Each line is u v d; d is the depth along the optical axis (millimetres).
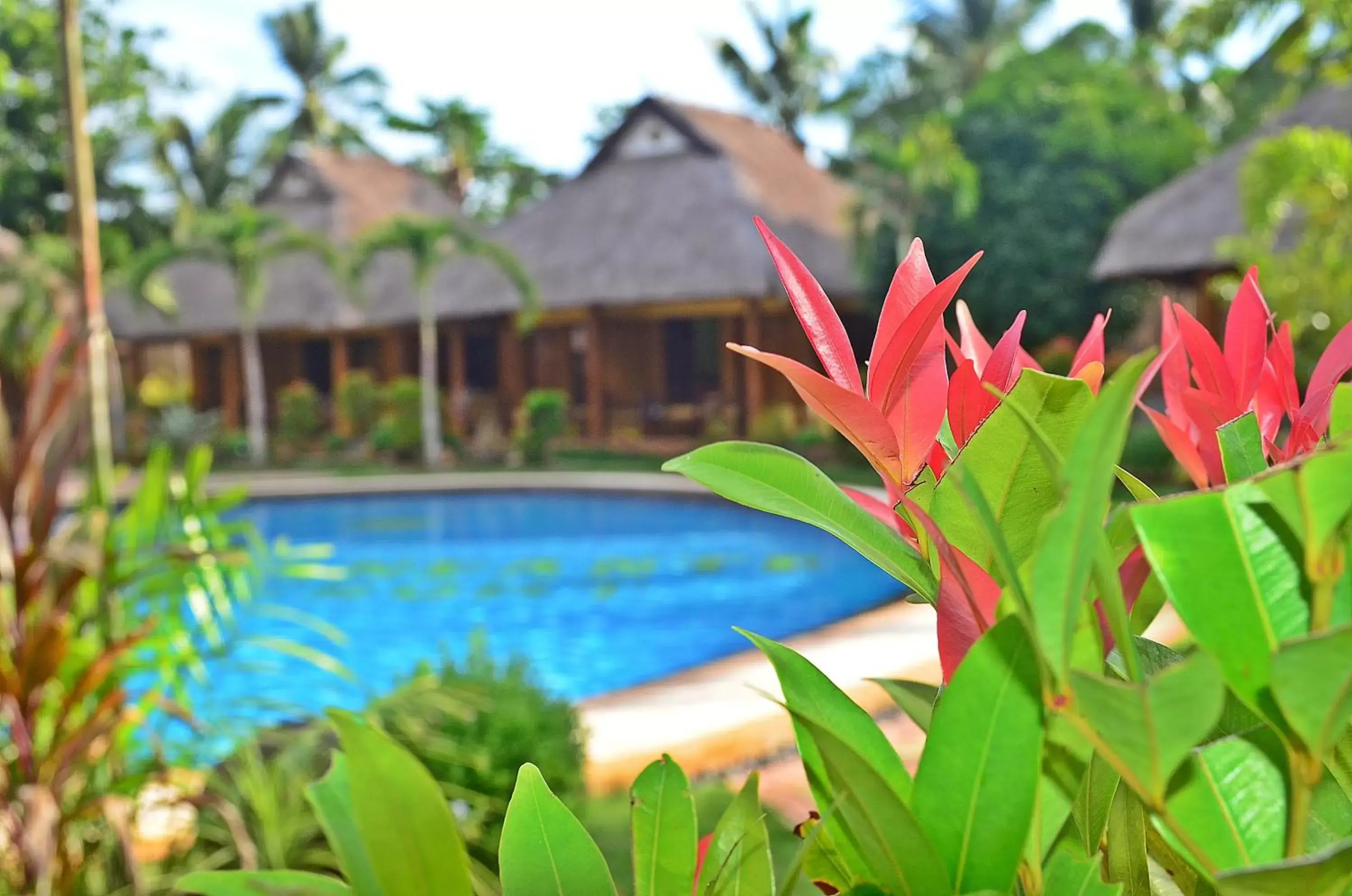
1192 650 447
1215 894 570
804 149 41750
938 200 24016
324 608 12680
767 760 5086
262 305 29281
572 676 10211
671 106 26125
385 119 47156
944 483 543
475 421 28328
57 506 2457
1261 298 696
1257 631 416
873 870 475
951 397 608
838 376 589
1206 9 17750
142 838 3066
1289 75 33062
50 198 32625
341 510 18859
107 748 2635
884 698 5418
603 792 4258
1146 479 14953
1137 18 42406
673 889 545
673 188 25812
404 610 12633
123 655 2666
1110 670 535
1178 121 28016
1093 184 23688
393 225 24109
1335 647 368
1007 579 427
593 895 495
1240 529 421
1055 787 487
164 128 35344
